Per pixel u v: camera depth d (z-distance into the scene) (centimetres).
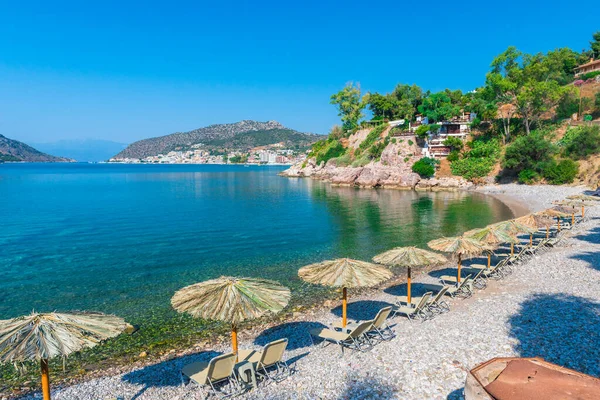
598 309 1382
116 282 1994
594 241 2522
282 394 948
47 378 787
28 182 10350
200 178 12706
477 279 1859
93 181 10938
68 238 3077
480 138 7925
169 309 1636
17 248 2733
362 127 10938
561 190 5384
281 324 1468
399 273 2148
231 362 944
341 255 2542
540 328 1237
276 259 2447
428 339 1206
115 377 1096
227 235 3194
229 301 959
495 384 702
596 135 5953
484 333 1222
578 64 10006
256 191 7531
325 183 9656
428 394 908
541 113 7738
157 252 2623
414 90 10688
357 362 1088
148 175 14925
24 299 1755
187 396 966
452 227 3462
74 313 870
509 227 1945
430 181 7244
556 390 668
